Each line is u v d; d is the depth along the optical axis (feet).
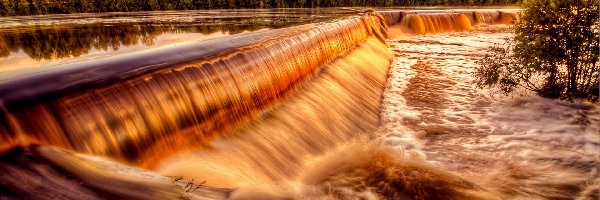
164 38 36.35
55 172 10.28
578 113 25.84
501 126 24.70
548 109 26.86
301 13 76.02
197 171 15.55
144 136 15.05
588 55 26.78
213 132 18.67
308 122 24.04
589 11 26.00
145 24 53.72
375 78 38.68
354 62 40.16
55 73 15.12
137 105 14.94
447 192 16.76
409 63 47.55
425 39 70.33
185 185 12.10
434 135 23.80
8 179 9.29
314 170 19.10
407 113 28.32
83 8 94.22
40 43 33.27
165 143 15.94
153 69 16.72
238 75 21.20
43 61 23.57
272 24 50.52
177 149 16.53
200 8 108.47
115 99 14.26
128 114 14.53
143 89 15.43
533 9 28.19
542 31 28.07
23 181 9.41
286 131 22.03
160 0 104.99
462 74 39.63
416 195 16.46
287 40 28.73
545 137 22.58
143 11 97.45
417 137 23.59
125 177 11.15
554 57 27.55
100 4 96.89
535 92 30.09
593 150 20.62
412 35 76.48
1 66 22.25
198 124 17.76
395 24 81.66
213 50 22.04
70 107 12.81
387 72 42.98
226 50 22.08
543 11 27.76
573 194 16.66
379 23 72.79
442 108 29.04
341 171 18.66
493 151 21.09
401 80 38.58
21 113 11.50
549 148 21.12
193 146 17.34
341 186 17.11
